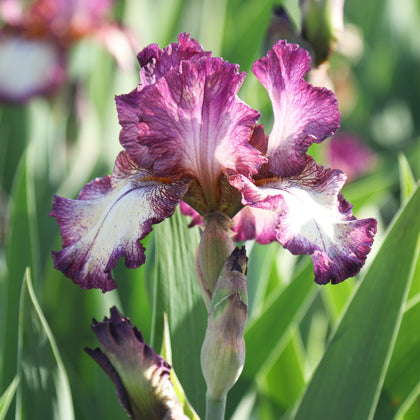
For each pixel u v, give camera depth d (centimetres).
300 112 93
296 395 111
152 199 92
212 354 92
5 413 103
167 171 92
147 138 92
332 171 93
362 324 100
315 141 93
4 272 116
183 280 103
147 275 110
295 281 107
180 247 103
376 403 99
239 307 92
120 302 116
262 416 112
